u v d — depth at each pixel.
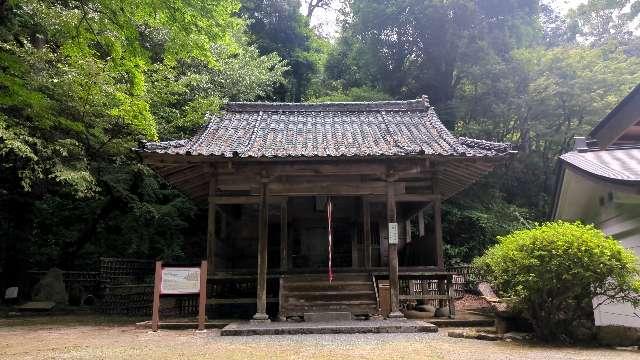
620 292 7.01
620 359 5.80
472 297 15.27
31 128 13.40
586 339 7.14
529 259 7.00
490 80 22.19
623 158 9.27
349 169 10.25
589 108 20.67
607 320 8.60
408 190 12.78
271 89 22.67
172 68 18.17
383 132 12.30
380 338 7.74
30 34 14.55
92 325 10.87
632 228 8.45
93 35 10.43
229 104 13.82
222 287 12.37
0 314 13.62
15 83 10.56
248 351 6.55
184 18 9.72
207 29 10.24
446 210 20.36
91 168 15.72
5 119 12.18
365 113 14.02
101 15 9.97
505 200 23.47
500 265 7.55
